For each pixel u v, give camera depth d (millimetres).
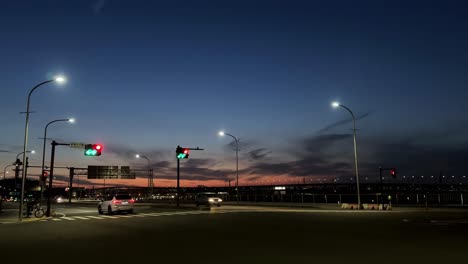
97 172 79375
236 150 61812
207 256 12922
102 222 28359
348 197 99188
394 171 51188
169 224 25328
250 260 12164
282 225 23484
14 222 31406
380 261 11875
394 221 26156
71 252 14250
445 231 19922
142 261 12211
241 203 62469
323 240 16578
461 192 58969
